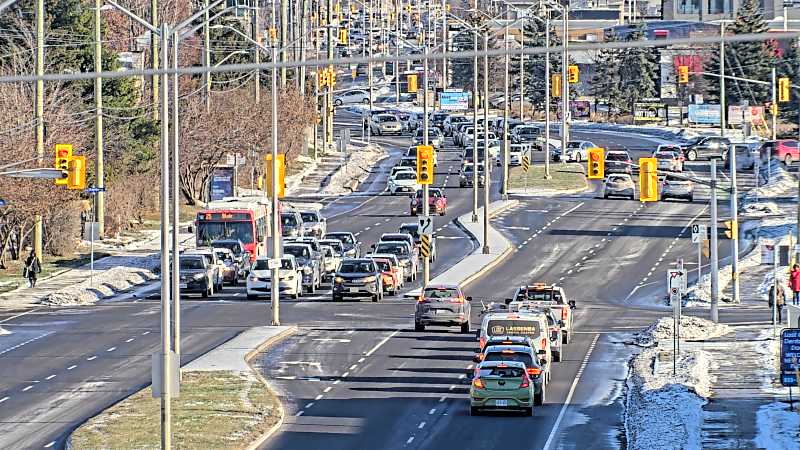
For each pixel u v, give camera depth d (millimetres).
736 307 190875
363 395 125062
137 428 106688
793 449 101312
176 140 111250
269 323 169500
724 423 112062
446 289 165875
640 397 122438
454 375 135875
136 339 157125
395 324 171750
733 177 197500
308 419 113688
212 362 138625
